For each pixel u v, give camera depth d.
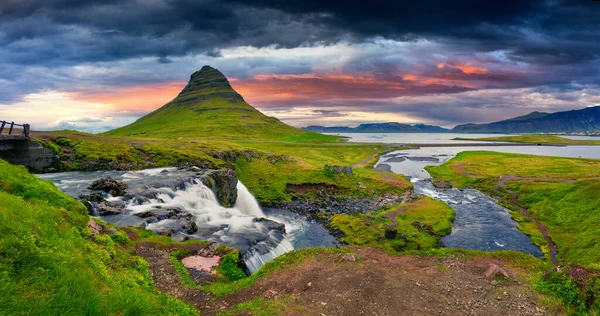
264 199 68.75
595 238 40.94
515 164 118.56
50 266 10.41
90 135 93.56
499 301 16.42
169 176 55.97
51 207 17.64
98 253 16.08
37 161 58.41
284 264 21.38
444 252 23.00
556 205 57.66
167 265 22.64
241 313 15.24
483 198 73.50
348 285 18.12
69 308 8.81
